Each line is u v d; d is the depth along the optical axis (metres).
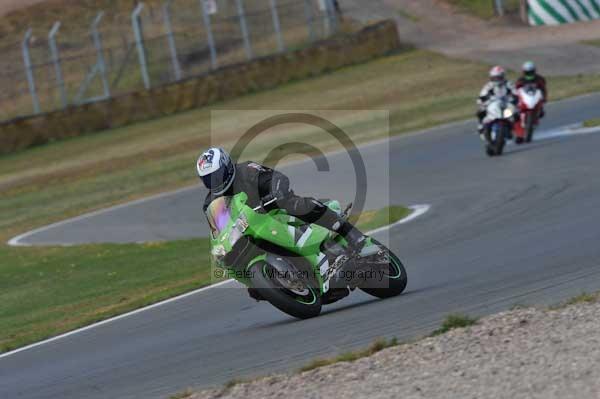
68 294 46.19
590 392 16.69
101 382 25.48
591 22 136.50
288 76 134.75
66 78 136.75
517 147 66.00
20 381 28.14
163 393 22.67
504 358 19.25
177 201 74.06
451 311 25.28
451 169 61.62
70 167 105.56
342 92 120.31
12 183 102.31
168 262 49.66
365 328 25.23
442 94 107.38
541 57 119.38
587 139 61.72
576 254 30.31
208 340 28.28
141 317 35.09
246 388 20.52
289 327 27.61
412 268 34.50
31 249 64.50
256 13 145.50
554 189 46.06
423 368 19.48
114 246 58.81
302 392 19.36
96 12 165.50
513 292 26.34
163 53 138.00
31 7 173.38
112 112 126.69
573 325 20.83
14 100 133.25
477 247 35.97
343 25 149.88
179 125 119.81
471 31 142.75
